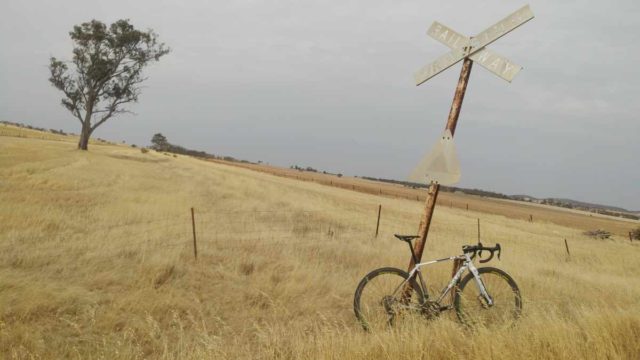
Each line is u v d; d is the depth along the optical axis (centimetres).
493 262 1088
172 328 515
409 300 507
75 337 471
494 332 395
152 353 448
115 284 671
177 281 701
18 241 889
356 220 1950
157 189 2570
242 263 845
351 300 658
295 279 739
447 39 562
